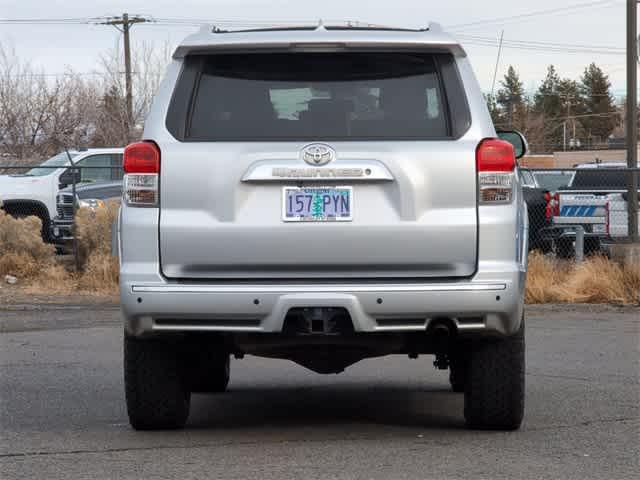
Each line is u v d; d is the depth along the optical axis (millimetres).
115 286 19922
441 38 6996
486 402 7348
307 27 7531
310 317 6820
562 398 9195
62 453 6973
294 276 6832
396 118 6957
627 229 19828
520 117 112375
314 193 6812
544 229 21250
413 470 6387
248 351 7324
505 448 7027
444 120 6953
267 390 10078
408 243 6785
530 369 11047
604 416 8289
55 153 52594
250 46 6965
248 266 6832
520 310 7020
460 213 6832
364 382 10555
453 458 6723
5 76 53219
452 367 9422
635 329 14609
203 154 6871
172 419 7559
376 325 6793
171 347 7371
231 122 6977
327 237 6781
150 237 6871
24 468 6547
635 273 18047
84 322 15859
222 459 6730
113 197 24016
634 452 6922
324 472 6344
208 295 6762
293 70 7035
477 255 6816
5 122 52688
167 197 6887
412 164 6812
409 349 7555
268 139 6922
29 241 21172
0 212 21234
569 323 15336
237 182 6832
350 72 7027
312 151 6812
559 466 6504
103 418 8383
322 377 10906
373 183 6820
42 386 10117
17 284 20484
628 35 22328
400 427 7934
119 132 53438
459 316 6816
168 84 7062
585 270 18156
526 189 21766
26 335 14352
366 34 7008
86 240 20859
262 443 7262
